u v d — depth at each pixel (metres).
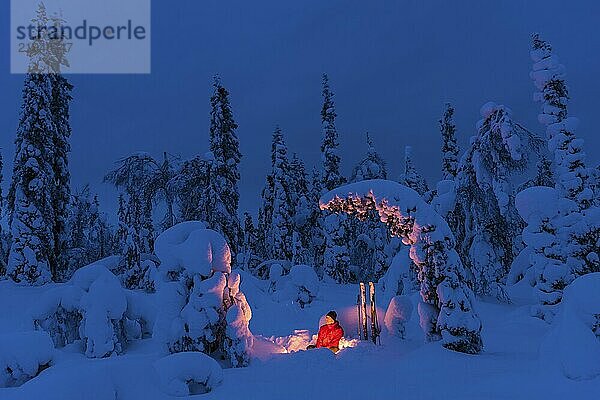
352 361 9.98
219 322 10.30
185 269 10.43
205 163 29.78
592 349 6.95
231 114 32.19
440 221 10.69
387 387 7.75
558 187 17.97
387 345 11.43
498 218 19.27
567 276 15.68
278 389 7.87
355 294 25.84
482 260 19.69
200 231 10.55
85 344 13.76
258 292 20.61
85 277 14.12
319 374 8.84
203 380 7.86
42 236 26.30
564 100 18.33
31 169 26.48
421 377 8.20
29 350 9.35
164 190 28.42
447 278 10.29
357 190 11.22
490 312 18.08
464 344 9.81
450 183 21.17
